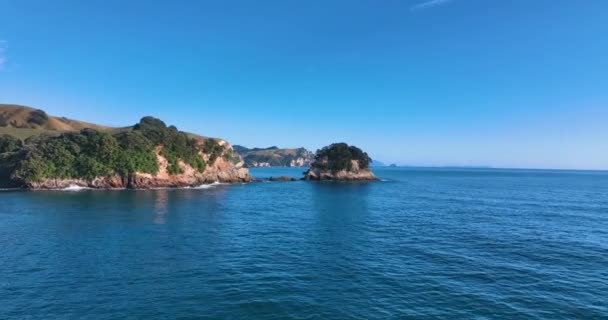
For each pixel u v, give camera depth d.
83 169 100.50
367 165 175.38
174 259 30.09
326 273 27.09
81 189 98.12
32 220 47.78
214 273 26.67
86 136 105.44
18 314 19.62
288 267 28.45
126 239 37.16
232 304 21.16
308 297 22.36
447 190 114.62
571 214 60.28
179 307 20.69
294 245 35.78
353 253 32.94
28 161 95.06
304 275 26.55
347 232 42.88
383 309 20.80
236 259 30.42
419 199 84.75
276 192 102.25
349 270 27.89
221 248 34.09
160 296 22.20
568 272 28.20
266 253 32.53
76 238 37.28
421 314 20.23
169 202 71.25
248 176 148.25
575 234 43.00
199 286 23.97
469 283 25.33
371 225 47.94
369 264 29.56
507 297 22.92
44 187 96.12
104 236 38.41
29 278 25.06
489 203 76.81
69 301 21.34
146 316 19.55
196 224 46.72
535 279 26.41
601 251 34.78
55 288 23.31
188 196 85.00
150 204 67.12
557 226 48.34
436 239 39.34
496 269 28.64
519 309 21.17
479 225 48.56
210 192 97.94
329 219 53.06
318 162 169.88
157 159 112.31
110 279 25.06
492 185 143.62
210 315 19.70
